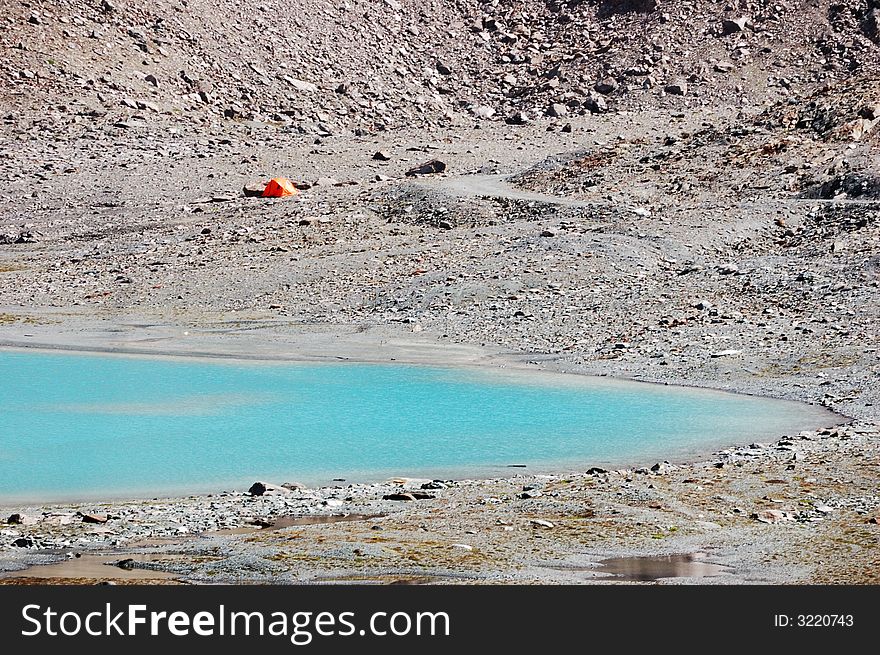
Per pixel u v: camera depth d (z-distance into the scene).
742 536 15.59
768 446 22.45
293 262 62.25
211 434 25.30
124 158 106.12
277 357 40.41
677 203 71.00
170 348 43.28
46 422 26.89
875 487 18.20
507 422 26.59
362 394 31.34
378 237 68.50
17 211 88.12
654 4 171.50
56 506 18.42
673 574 14.05
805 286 47.31
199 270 62.94
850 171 70.12
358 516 17.17
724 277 51.12
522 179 84.19
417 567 14.42
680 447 23.12
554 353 39.31
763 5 168.25
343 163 107.19
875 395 28.84
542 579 13.88
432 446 23.67
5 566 14.65
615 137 121.38
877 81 86.44
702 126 114.81
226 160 107.00
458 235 66.56
